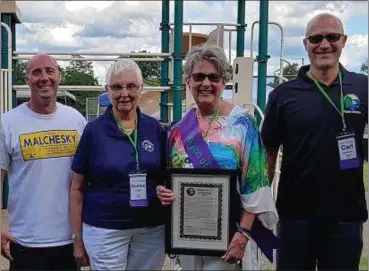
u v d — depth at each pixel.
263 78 6.41
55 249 2.90
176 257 3.20
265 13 6.37
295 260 2.93
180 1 6.48
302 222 2.90
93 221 2.78
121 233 2.76
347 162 2.76
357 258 2.88
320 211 2.84
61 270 2.96
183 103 6.98
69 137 2.92
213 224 2.64
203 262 2.73
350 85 2.81
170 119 7.29
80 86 6.56
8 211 2.94
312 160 2.81
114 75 2.72
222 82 2.62
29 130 2.85
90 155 2.78
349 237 2.85
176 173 2.65
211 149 2.61
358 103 2.78
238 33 7.42
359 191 2.85
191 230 2.67
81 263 2.90
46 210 2.87
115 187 2.73
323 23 2.79
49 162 2.86
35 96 2.85
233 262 2.62
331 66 2.79
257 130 2.67
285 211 2.96
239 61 5.92
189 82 2.66
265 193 2.62
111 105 2.83
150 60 6.86
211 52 2.58
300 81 2.87
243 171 2.63
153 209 2.80
